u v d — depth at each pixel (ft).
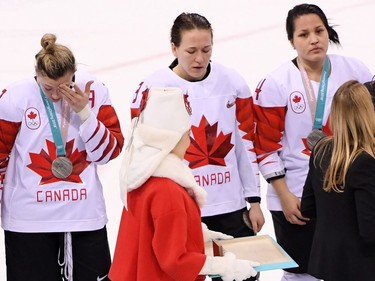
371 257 32.65
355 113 32.07
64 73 35.09
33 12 91.45
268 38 82.84
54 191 37.60
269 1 95.45
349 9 90.94
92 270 38.70
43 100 37.14
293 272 42.52
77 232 38.34
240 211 40.27
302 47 40.57
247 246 32.81
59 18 89.61
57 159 37.47
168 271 28.99
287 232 42.32
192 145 39.06
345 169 32.12
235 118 40.06
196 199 30.37
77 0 96.12
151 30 86.22
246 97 40.09
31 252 38.01
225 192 39.70
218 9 92.94
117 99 68.64
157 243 29.09
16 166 37.78
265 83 41.39
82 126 36.52
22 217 37.73
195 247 30.27
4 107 36.91
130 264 30.60
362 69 42.50
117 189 55.67
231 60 76.89
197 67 38.01
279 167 41.65
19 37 83.25
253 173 40.34
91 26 87.15
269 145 41.63
